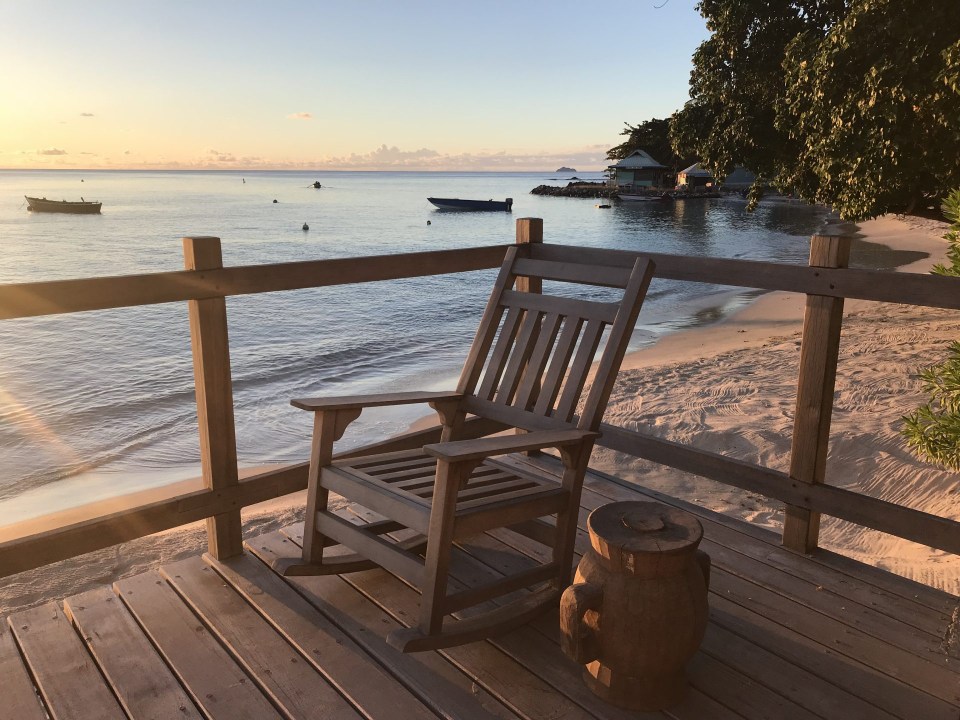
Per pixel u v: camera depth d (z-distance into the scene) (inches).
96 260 1237.1
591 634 67.6
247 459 306.0
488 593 79.8
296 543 104.1
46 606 89.4
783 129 424.8
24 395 424.8
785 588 92.0
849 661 77.3
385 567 81.7
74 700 71.7
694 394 342.3
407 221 2281.0
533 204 3134.8
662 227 1865.2
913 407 289.6
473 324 659.4
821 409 96.0
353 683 73.4
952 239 155.4
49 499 276.7
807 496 98.9
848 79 344.8
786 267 97.0
